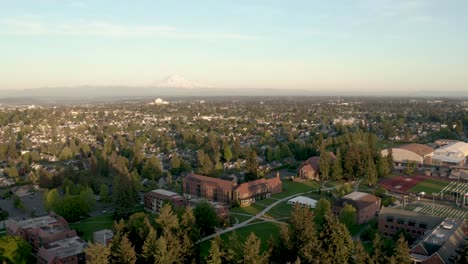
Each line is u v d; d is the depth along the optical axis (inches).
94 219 6948.8
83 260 5088.6
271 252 4446.4
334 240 4377.5
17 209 7677.2
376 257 4057.6
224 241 5698.8
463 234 5295.3
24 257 5002.5
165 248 4291.3
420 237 5403.5
